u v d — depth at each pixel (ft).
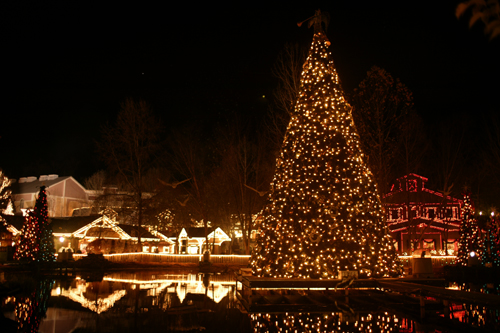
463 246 93.35
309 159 49.62
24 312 35.37
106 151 131.95
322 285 44.34
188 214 149.28
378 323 30.68
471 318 32.37
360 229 47.85
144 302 41.73
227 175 130.82
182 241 164.25
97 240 146.00
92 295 47.44
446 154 114.93
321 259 46.73
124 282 65.21
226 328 29.09
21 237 102.32
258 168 125.49
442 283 47.34
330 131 50.60
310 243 47.14
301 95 53.11
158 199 135.03
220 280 70.49
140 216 132.05
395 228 131.95
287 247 47.88
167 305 39.75
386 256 48.88
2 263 99.19
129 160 132.87
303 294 43.37
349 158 49.96
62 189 208.23
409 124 101.71
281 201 49.67
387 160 91.35
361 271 46.60
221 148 130.11
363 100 90.84
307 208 48.21
